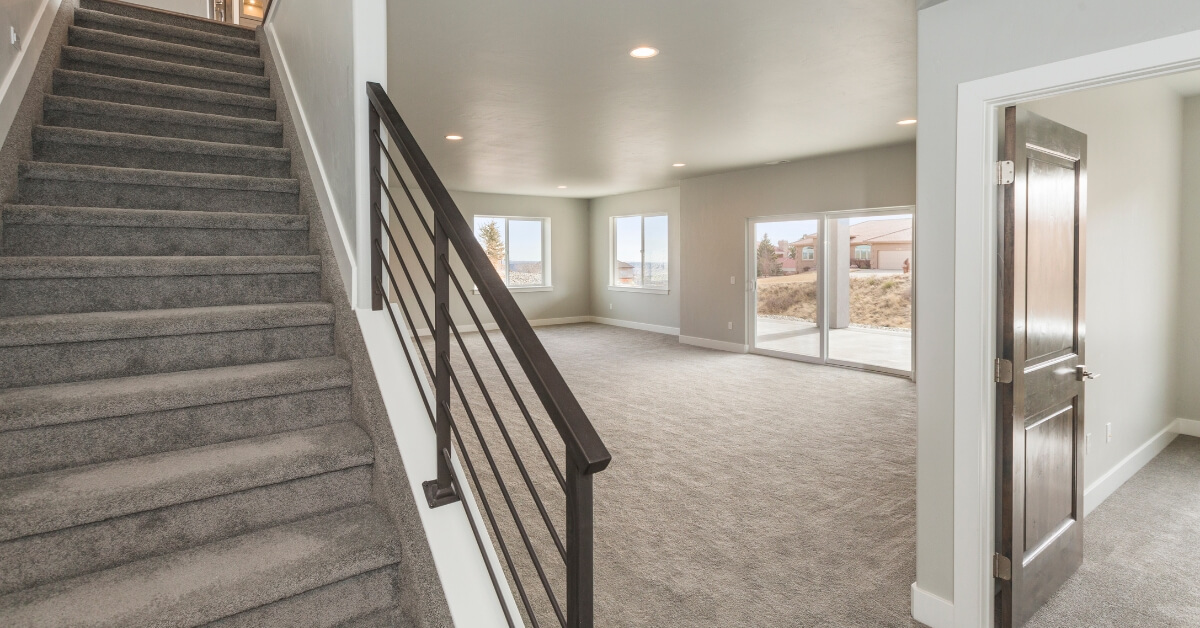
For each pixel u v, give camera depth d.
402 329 2.03
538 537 2.96
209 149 2.69
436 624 1.41
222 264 2.20
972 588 2.16
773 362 7.63
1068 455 2.61
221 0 6.11
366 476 1.80
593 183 9.36
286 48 3.16
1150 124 3.91
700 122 5.20
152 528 1.51
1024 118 2.16
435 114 4.90
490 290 1.31
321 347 2.21
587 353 8.30
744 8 2.89
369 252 2.09
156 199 2.46
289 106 2.95
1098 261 3.31
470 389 5.88
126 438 1.68
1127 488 3.65
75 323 1.77
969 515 2.15
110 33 3.15
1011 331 2.14
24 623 1.25
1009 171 2.09
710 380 6.57
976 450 2.12
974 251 2.08
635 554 2.80
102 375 1.84
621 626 2.27
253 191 2.66
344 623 1.54
